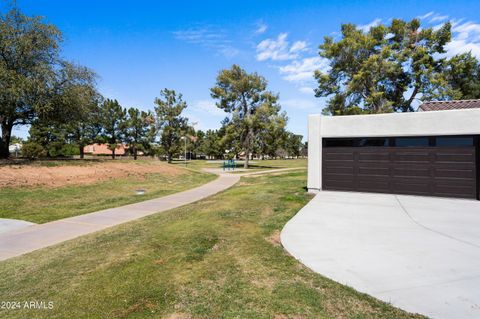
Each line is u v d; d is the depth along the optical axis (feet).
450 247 17.83
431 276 13.74
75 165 61.62
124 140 158.20
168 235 21.21
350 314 10.65
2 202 33.60
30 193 38.73
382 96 99.96
